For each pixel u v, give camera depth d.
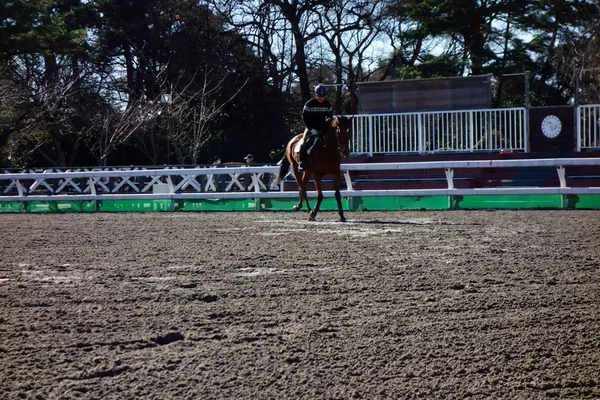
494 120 25.48
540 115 24.72
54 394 4.42
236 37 44.75
